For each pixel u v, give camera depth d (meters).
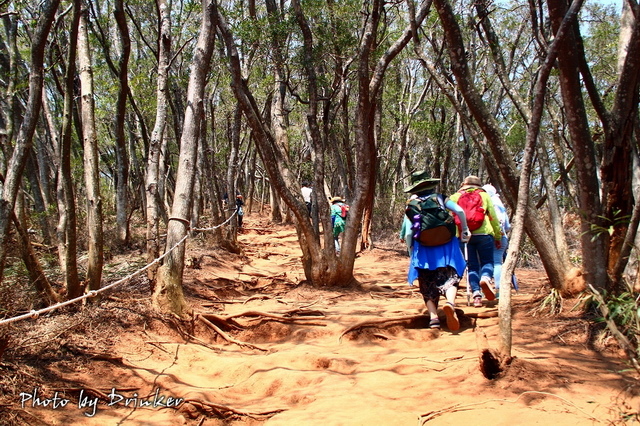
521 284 9.11
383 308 7.15
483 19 7.49
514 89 7.25
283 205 30.02
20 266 5.70
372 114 12.19
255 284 10.25
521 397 3.76
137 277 7.64
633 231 4.82
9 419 3.45
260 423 3.82
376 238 18.92
